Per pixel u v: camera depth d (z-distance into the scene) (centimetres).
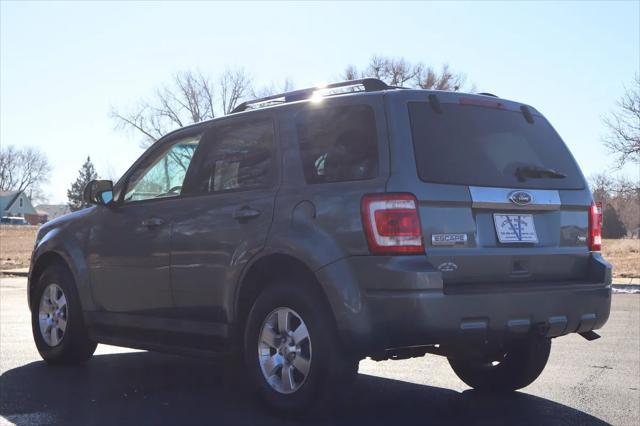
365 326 444
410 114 476
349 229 456
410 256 442
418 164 460
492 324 459
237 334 523
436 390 598
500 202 483
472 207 474
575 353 796
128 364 696
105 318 631
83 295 650
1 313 1156
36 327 696
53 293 687
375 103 479
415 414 516
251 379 502
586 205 542
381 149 465
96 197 633
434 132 480
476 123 507
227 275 520
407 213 446
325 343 460
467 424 491
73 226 670
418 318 433
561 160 548
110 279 623
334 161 486
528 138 536
